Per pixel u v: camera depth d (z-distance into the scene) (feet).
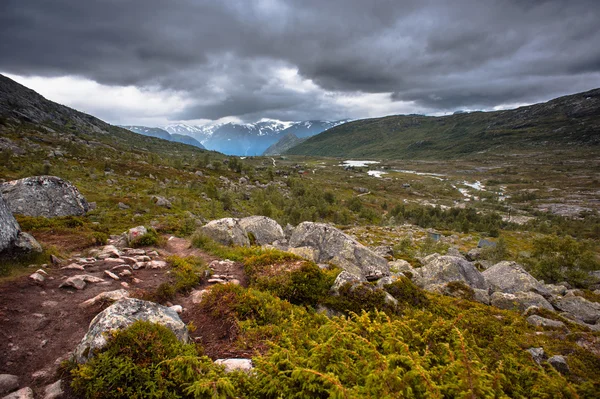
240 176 485.56
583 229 397.19
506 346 26.68
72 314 26.09
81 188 192.85
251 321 27.76
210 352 23.25
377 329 21.47
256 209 269.23
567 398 16.25
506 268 69.00
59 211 90.74
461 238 275.59
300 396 15.75
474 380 14.85
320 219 341.21
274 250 53.47
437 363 19.81
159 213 158.71
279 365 18.43
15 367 19.11
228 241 68.54
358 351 18.66
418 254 166.50
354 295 36.68
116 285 33.30
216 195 288.51
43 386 17.80
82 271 36.60
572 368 24.68
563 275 104.99
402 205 451.12
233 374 17.97
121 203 155.63
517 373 19.40
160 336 20.45
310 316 30.71
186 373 18.12
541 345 28.99
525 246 269.23
